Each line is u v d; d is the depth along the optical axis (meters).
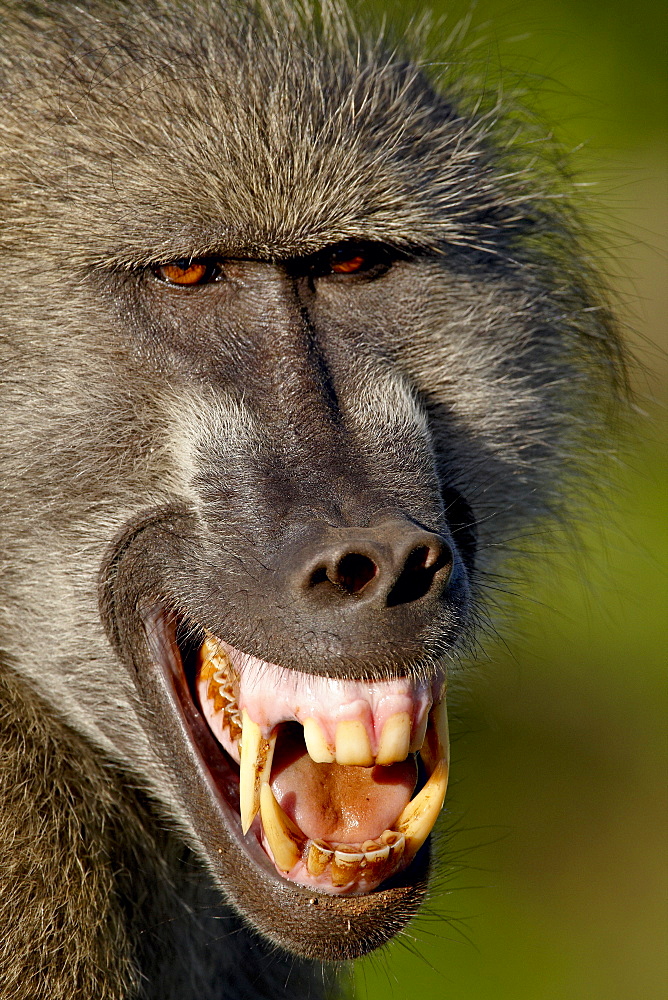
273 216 6.63
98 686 6.80
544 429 8.38
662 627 16.22
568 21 17.55
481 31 11.60
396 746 5.99
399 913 6.07
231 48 7.28
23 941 6.37
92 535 6.70
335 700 6.05
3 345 6.66
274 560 6.09
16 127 6.84
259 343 6.70
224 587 6.20
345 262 7.14
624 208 10.86
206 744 6.68
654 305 16.22
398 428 6.62
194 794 6.58
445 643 6.02
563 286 8.65
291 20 7.85
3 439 6.68
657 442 10.40
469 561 7.59
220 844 6.43
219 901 7.66
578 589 15.73
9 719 6.75
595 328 8.92
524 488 8.32
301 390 6.56
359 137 6.93
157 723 6.70
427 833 6.25
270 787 6.23
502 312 7.93
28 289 6.64
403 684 6.05
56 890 6.54
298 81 7.05
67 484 6.67
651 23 17.69
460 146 7.80
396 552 5.71
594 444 9.00
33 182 6.70
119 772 7.11
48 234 6.62
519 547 8.56
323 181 6.73
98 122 6.77
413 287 7.32
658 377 10.53
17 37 7.22
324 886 6.03
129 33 7.30
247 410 6.50
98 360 6.61
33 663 6.81
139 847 7.15
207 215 6.59
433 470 6.59
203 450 6.47
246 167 6.61
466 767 16.42
